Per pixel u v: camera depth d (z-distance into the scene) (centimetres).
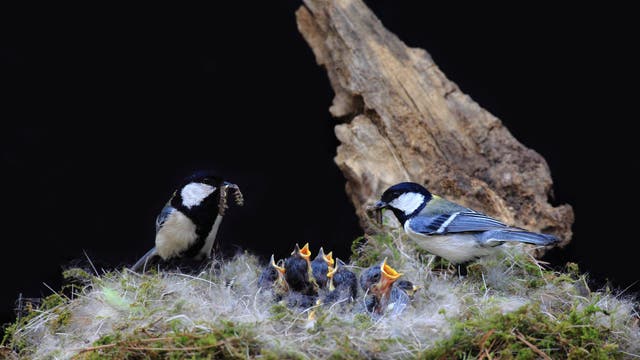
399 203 545
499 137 638
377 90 649
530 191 616
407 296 497
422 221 533
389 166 635
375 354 424
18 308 525
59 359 449
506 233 517
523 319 438
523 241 511
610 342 448
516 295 511
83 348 440
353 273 521
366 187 628
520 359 420
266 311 466
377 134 644
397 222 608
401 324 448
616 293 513
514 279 528
